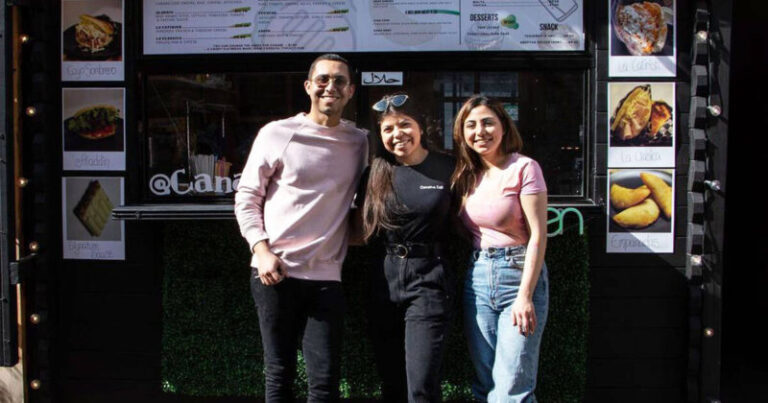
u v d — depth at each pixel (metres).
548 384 3.49
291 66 3.53
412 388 2.70
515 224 2.74
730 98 4.77
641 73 3.45
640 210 3.49
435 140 3.52
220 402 3.67
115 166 3.60
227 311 3.54
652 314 3.53
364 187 2.89
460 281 3.43
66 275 3.65
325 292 2.78
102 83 3.58
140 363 3.66
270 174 2.77
